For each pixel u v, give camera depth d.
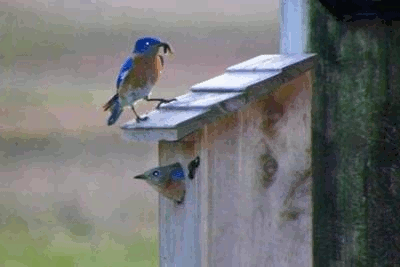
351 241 10.12
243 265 9.62
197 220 9.32
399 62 10.08
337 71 10.12
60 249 18.56
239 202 9.53
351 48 10.09
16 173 20.14
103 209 19.39
